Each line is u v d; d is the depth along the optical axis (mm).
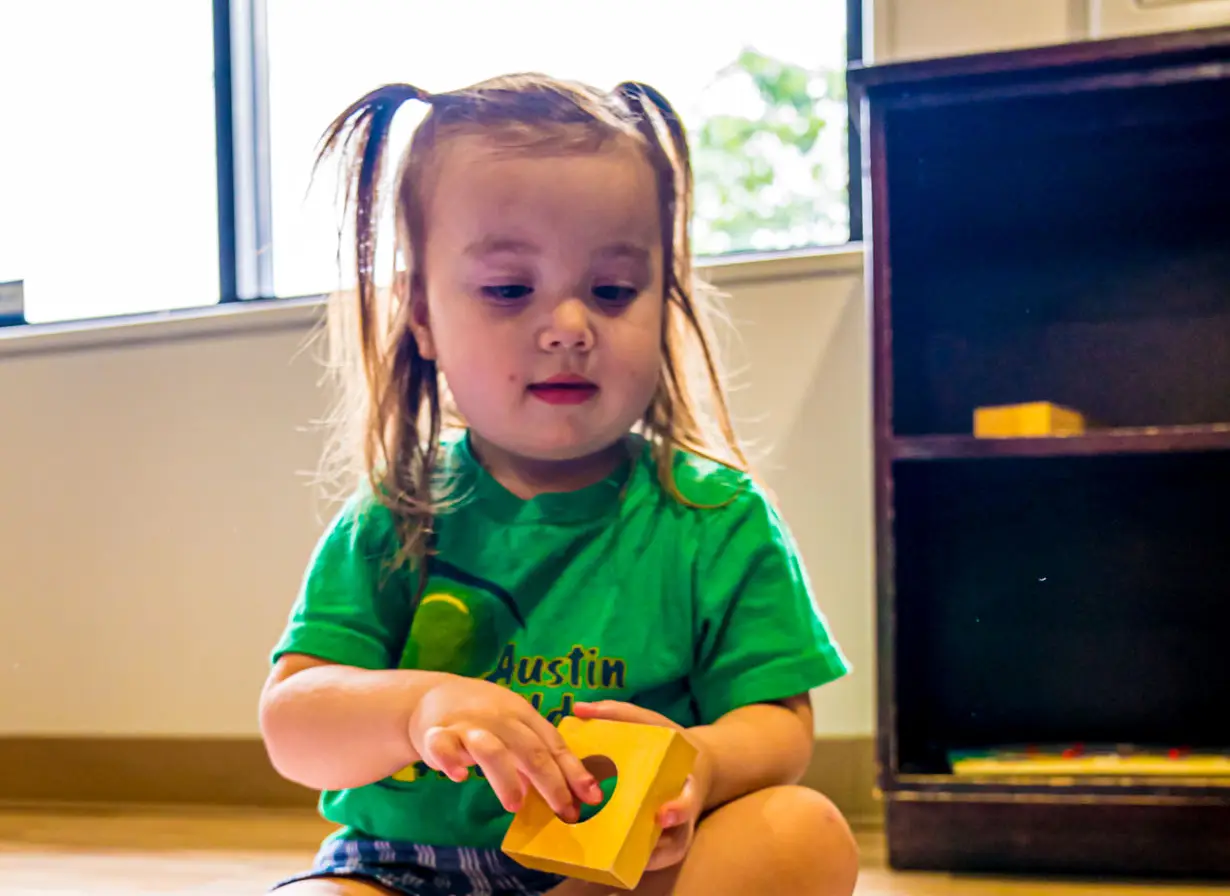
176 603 1538
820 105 1557
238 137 1713
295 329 1516
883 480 1044
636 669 730
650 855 579
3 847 1263
